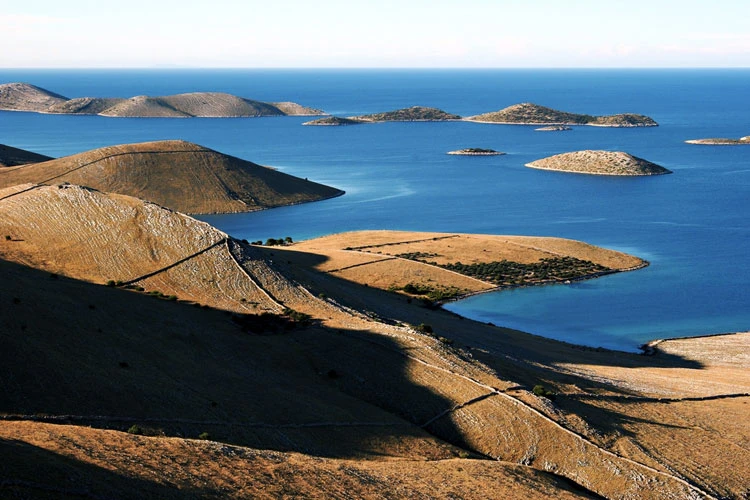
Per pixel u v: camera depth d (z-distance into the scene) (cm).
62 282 7656
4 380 4878
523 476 5306
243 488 4038
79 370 5391
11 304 6141
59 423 4581
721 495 5469
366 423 5872
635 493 5434
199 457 4284
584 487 5531
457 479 4972
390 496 4438
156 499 3591
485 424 6200
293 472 4444
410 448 5625
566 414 6450
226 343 7094
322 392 6450
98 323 6581
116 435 4306
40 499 3206
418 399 6544
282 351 7212
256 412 5594
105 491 3478
